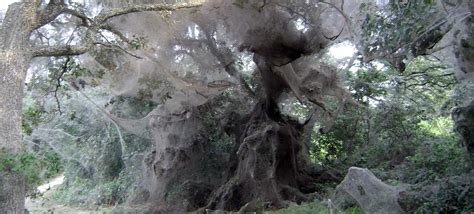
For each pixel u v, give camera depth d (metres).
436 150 9.49
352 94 12.39
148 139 16.31
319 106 12.12
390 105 13.50
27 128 8.55
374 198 7.90
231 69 11.52
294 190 11.62
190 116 13.27
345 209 8.75
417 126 13.68
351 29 8.46
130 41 8.43
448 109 9.39
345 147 14.84
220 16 9.70
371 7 7.44
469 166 7.88
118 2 9.29
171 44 10.52
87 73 9.78
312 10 9.27
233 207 11.86
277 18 9.60
